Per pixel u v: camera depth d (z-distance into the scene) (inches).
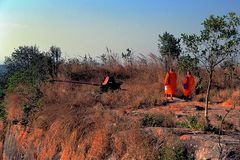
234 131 393.4
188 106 576.1
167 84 620.7
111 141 410.0
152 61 901.2
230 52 423.5
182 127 415.8
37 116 586.2
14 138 643.5
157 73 832.9
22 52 1100.5
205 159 329.7
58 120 511.5
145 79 835.4
